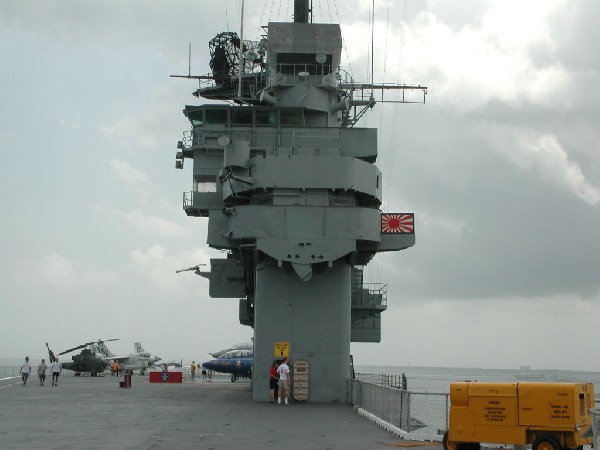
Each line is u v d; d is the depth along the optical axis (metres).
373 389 26.23
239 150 34.69
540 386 16.50
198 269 44.56
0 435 19.67
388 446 18.41
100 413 27.16
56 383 51.56
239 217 34.12
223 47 44.09
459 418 17.28
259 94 40.12
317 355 35.00
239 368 71.31
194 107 37.72
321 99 38.50
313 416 26.98
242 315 48.44
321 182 34.25
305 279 33.53
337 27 38.91
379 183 36.28
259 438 19.55
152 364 105.75
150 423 23.33
